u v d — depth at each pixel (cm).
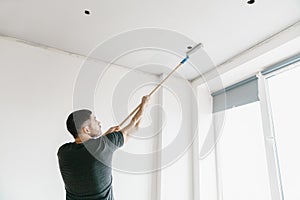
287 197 183
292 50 183
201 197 225
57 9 162
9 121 178
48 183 179
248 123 231
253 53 197
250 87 224
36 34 190
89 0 154
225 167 241
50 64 203
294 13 161
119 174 208
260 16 164
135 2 155
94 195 128
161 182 218
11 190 167
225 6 156
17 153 175
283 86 201
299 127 185
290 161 186
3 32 189
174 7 158
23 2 156
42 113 190
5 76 185
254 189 215
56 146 188
